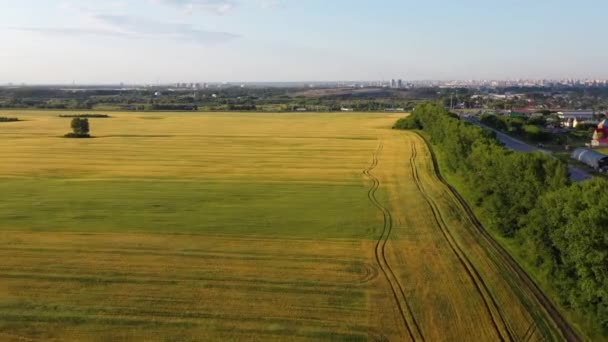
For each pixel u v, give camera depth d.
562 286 27.41
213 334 24.23
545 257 30.27
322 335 24.23
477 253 35.91
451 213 47.09
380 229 42.03
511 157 38.97
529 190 35.81
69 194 55.06
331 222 44.25
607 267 24.33
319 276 31.62
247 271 32.47
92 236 39.75
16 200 51.97
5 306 27.16
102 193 55.69
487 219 43.22
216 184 61.59
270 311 26.67
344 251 36.47
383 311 26.69
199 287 29.80
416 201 52.28
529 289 29.95
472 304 27.50
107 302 27.67
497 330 24.86
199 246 37.47
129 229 41.72
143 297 28.33
